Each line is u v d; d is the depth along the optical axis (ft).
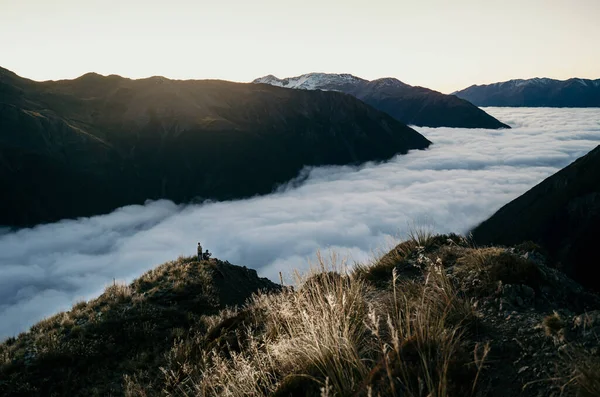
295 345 10.98
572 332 8.79
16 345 35.86
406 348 8.85
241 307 50.49
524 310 11.22
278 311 15.65
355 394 8.04
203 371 15.90
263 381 10.98
